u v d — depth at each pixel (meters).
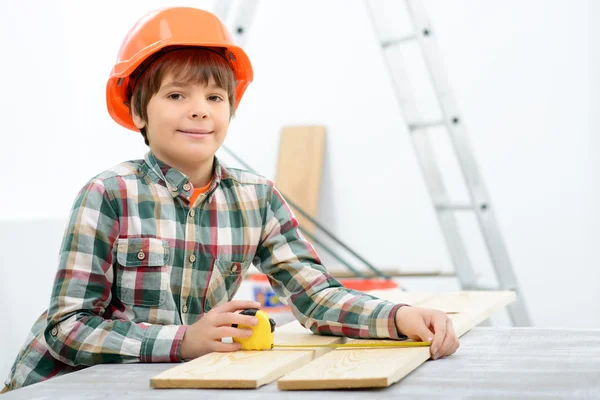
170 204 1.24
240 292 2.92
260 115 3.96
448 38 3.63
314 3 3.87
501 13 3.56
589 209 3.46
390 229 3.77
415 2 2.80
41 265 1.83
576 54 3.46
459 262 2.96
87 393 0.87
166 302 1.21
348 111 3.83
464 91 3.61
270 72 3.94
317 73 3.88
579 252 3.47
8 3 2.85
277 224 1.33
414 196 3.72
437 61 2.80
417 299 1.50
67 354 1.11
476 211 2.80
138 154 3.59
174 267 1.22
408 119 2.96
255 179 1.34
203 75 1.23
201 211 1.26
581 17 3.45
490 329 1.24
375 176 3.79
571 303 3.48
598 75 3.44
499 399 0.76
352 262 3.81
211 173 1.31
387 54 2.96
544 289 3.51
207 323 1.07
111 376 0.98
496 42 3.57
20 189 2.81
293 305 1.27
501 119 3.57
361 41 3.80
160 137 1.24
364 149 3.81
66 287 1.14
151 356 1.07
